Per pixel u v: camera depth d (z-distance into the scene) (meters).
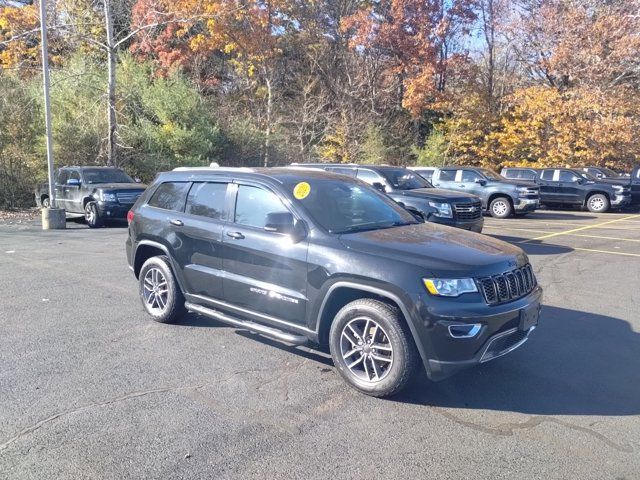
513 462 3.35
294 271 4.63
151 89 23.78
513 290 4.28
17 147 20.08
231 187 5.37
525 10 32.50
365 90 34.19
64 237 12.72
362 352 4.29
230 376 4.61
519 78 33.16
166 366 4.80
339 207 5.01
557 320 6.36
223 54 35.00
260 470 3.23
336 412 3.99
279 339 4.78
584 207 22.47
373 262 4.19
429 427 3.78
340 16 34.41
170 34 27.83
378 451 3.46
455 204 11.27
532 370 4.84
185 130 22.98
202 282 5.45
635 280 8.54
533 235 14.02
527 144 30.06
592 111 27.52
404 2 31.94
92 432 3.64
